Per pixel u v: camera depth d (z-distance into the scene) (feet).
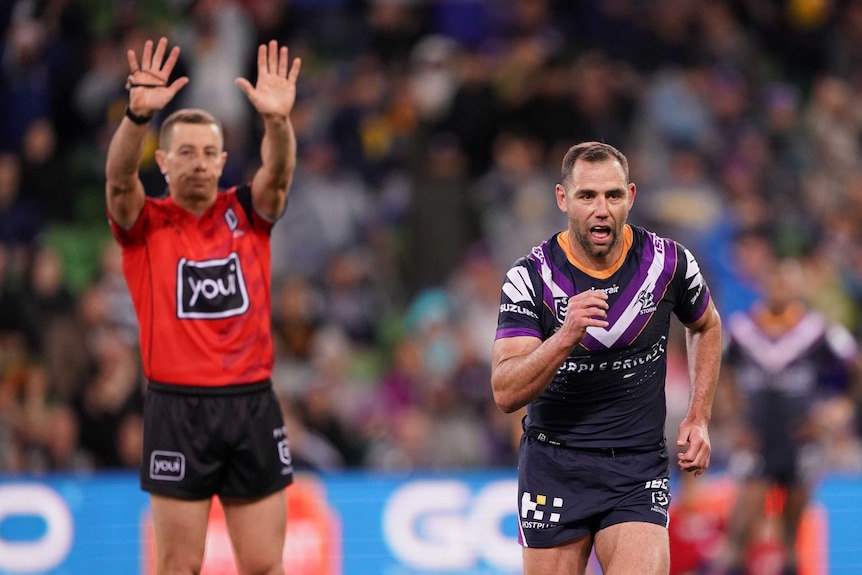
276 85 66.08
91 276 141.08
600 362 58.95
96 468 110.52
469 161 154.40
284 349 123.13
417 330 135.23
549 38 168.25
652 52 171.22
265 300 66.18
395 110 156.35
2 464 109.60
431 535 103.81
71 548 100.12
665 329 60.29
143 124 63.16
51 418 110.83
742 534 105.19
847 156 172.04
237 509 65.16
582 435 59.93
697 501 105.50
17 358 120.26
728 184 161.48
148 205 65.72
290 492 102.47
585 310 53.78
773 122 172.35
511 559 104.22
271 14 156.35
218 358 64.23
